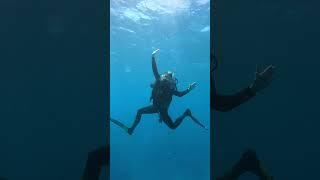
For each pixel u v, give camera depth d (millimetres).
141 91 37469
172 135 35562
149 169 29172
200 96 35188
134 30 24375
